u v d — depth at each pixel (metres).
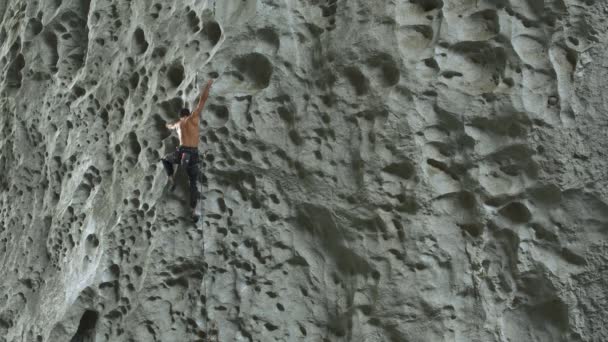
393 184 6.44
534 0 6.25
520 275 6.05
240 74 7.05
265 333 6.65
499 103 6.19
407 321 6.20
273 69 6.88
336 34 6.75
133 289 7.20
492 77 6.32
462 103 6.29
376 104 6.53
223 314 6.76
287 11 6.91
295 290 6.71
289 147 6.84
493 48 6.26
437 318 6.14
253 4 6.97
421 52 6.42
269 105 6.86
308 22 6.90
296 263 6.76
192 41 7.30
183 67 7.38
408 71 6.42
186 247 6.97
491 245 6.17
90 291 7.48
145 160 7.42
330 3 6.89
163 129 7.43
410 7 6.54
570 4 6.18
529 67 6.17
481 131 6.25
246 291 6.78
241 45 6.96
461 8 6.39
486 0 6.32
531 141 6.09
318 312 6.64
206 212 6.89
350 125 6.65
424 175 6.32
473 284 6.16
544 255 6.01
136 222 7.36
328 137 6.71
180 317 6.93
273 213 6.82
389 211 6.43
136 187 7.43
